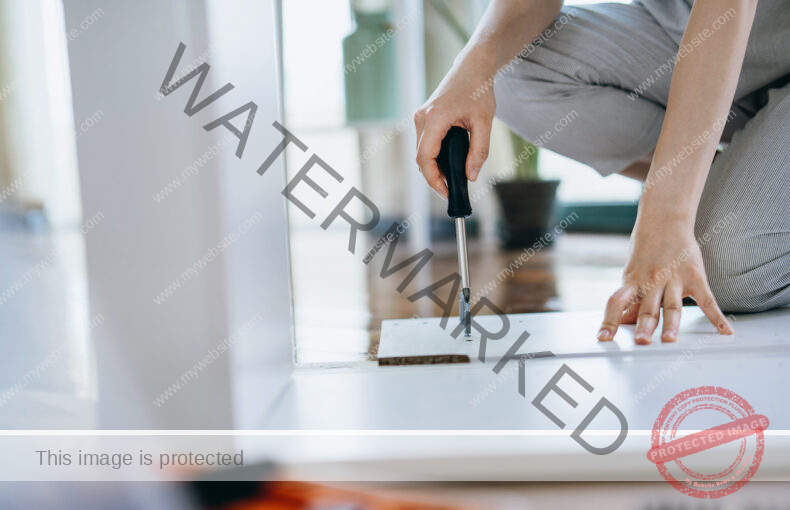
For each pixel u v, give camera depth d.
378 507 0.31
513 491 0.33
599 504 0.31
